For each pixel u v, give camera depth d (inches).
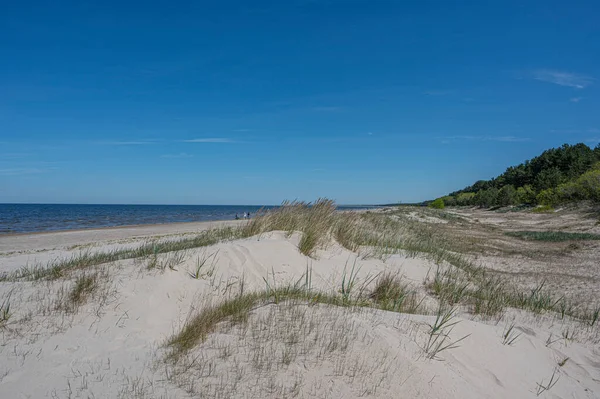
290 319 185.9
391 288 271.3
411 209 1684.3
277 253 299.3
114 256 319.6
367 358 154.3
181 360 152.1
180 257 264.7
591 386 176.4
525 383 169.6
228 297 223.1
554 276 458.9
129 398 127.6
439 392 144.3
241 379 139.7
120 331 177.6
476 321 238.8
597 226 951.0
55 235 882.8
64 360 150.9
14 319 177.6
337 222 409.4
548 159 2289.6
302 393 133.8
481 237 872.9
